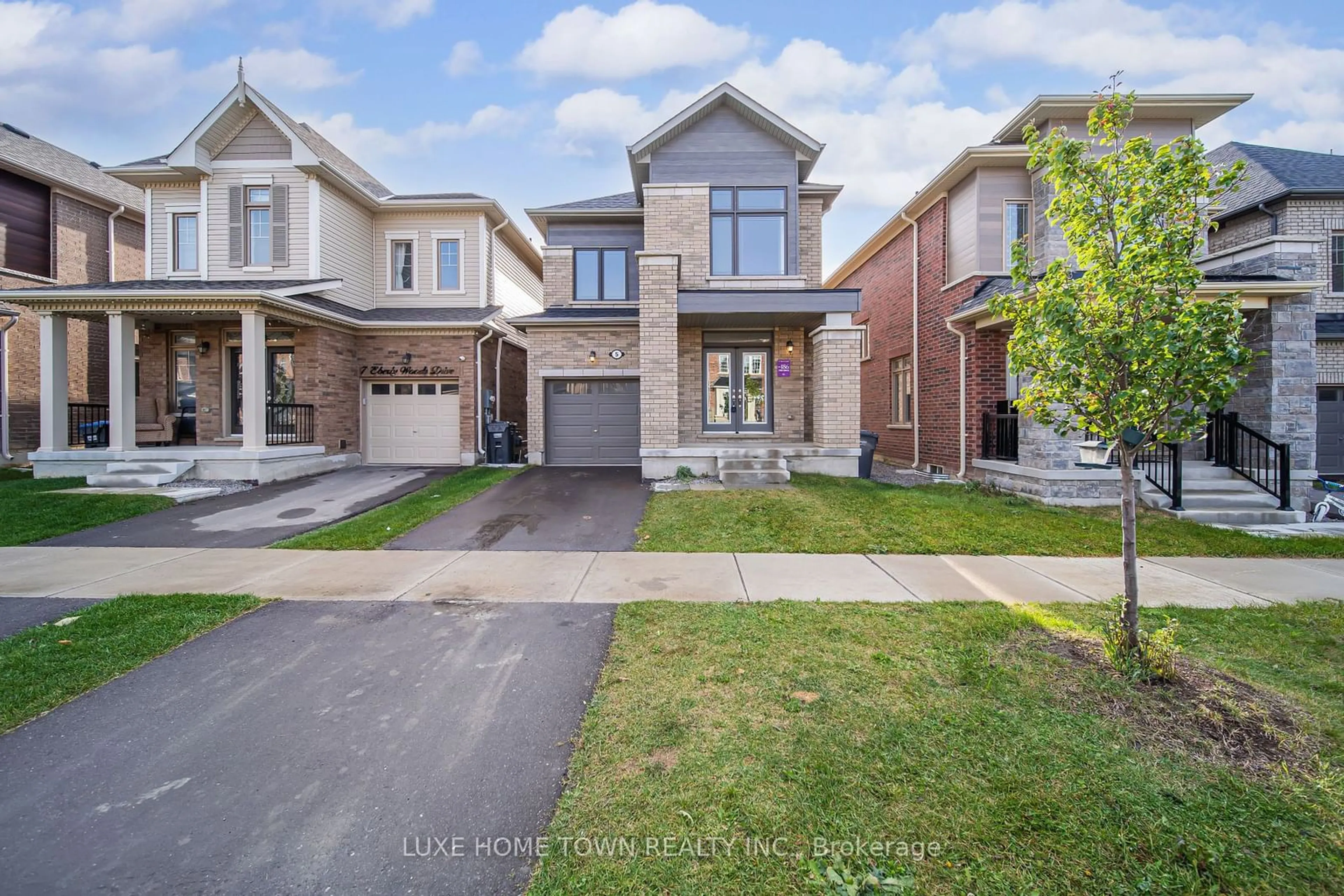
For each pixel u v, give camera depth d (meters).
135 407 13.41
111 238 17.02
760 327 13.55
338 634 4.69
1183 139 3.81
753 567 6.52
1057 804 2.58
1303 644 4.32
